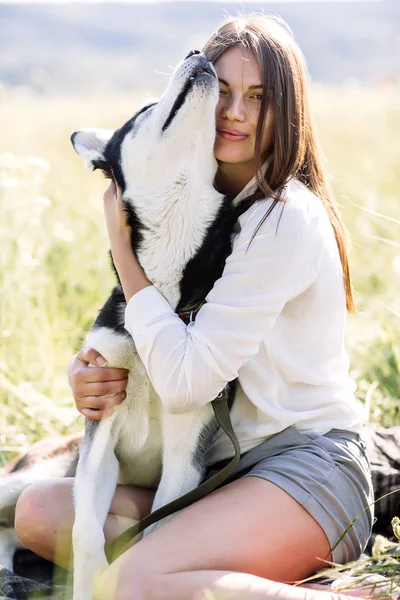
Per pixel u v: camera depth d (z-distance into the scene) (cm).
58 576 373
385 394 509
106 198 386
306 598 286
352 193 858
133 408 370
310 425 341
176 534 311
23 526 365
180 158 360
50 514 362
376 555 302
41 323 581
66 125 1562
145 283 357
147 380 361
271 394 339
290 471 328
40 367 548
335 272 348
